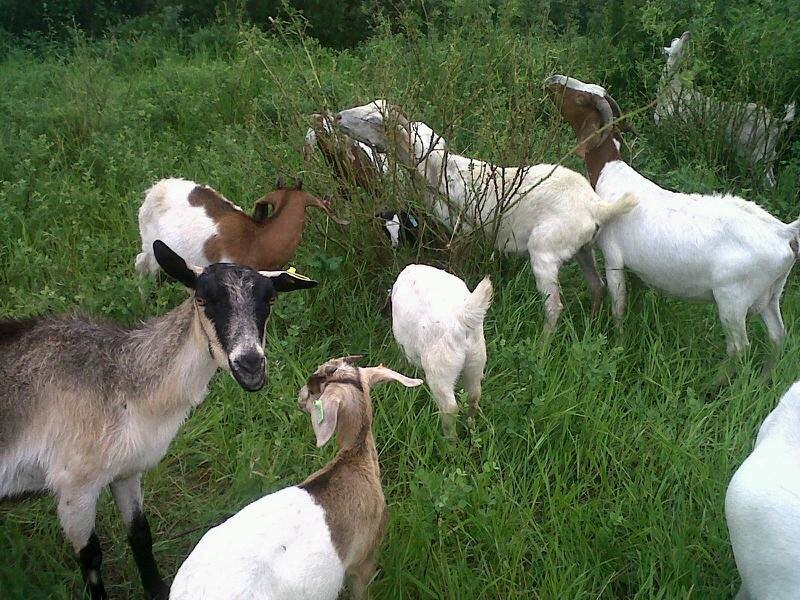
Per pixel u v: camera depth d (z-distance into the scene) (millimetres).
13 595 3281
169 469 4238
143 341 3318
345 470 3133
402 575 3445
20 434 3162
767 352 5043
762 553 2801
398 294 4594
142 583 3549
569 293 5875
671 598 3367
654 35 8430
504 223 5422
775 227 4773
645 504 3855
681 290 5066
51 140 7688
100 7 12562
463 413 4531
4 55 11172
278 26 6488
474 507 3736
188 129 8344
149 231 5320
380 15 7848
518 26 8336
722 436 4363
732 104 7379
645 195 5188
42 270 5586
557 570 3521
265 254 5121
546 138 5730
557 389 4508
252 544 2713
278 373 4691
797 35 7852
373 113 5660
